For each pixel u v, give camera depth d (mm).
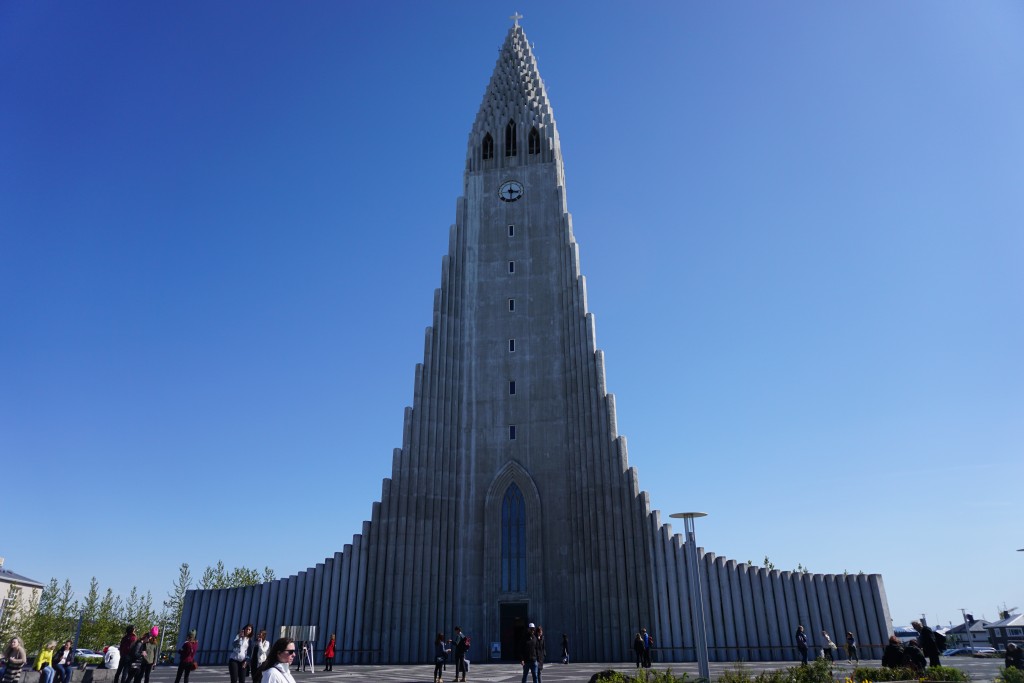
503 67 74312
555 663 45375
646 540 49094
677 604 47500
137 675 22969
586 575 49656
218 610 52062
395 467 53500
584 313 57500
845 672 29422
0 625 65688
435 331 58625
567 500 52625
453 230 63531
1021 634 109500
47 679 25578
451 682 30656
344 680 31516
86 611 76312
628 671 32781
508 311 60156
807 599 48250
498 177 66375
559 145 70000
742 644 46750
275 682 7684
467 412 56906
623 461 51656
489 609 50281
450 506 53562
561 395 56188
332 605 50062
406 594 49719
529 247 62500
